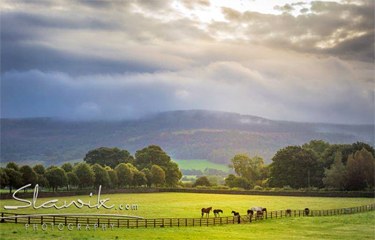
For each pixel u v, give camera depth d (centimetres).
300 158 14888
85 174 13038
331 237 5091
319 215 7538
